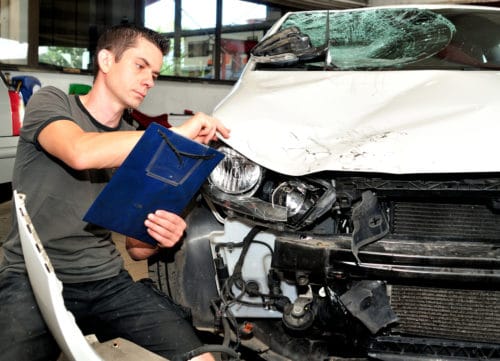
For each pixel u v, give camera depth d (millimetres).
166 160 1901
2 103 5340
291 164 2258
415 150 2189
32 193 2102
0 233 4820
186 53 9266
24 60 7191
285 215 2268
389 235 2273
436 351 2299
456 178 2213
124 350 2459
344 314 2287
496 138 2197
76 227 2145
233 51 9852
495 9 3547
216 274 2561
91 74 7922
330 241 2227
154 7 8750
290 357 2494
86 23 7918
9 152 5441
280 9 10211
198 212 2658
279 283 2461
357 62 3129
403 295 2359
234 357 2041
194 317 2664
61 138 1926
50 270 1722
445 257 2109
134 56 2121
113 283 2248
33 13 7191
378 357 2311
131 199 1972
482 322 2326
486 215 2293
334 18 3617
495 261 2098
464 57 3137
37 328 2021
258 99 2709
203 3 9320
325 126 2453
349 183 2271
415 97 2584
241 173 2342
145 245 2473
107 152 1884
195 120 2156
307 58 3135
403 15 3549
